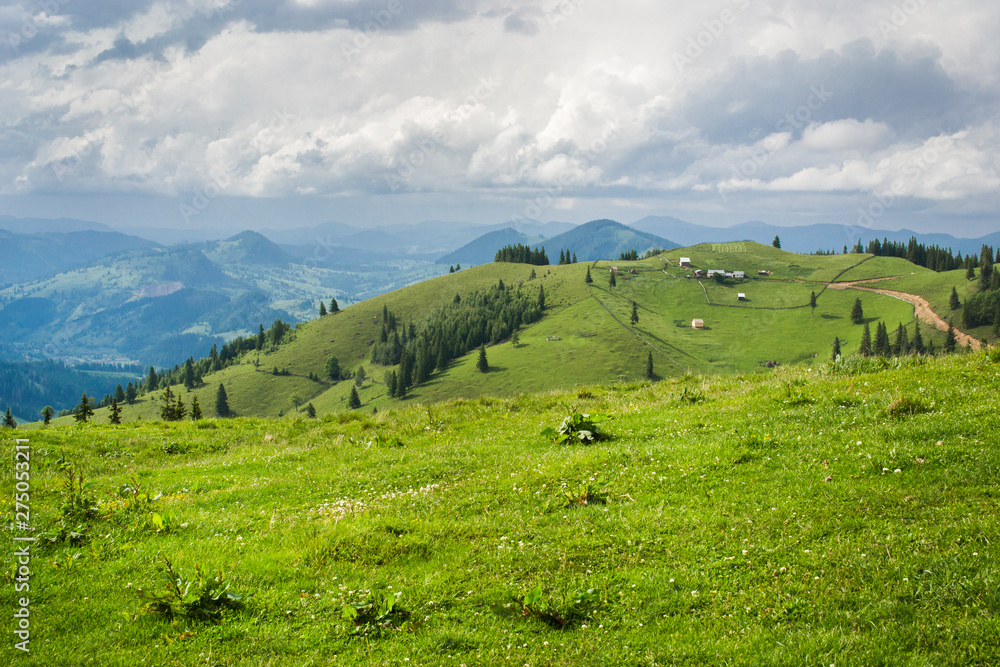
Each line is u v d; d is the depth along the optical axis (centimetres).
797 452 1188
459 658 714
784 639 699
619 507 1073
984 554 766
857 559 810
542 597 820
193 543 1018
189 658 712
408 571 923
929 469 1006
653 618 770
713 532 942
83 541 1019
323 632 766
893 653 650
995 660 614
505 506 1159
